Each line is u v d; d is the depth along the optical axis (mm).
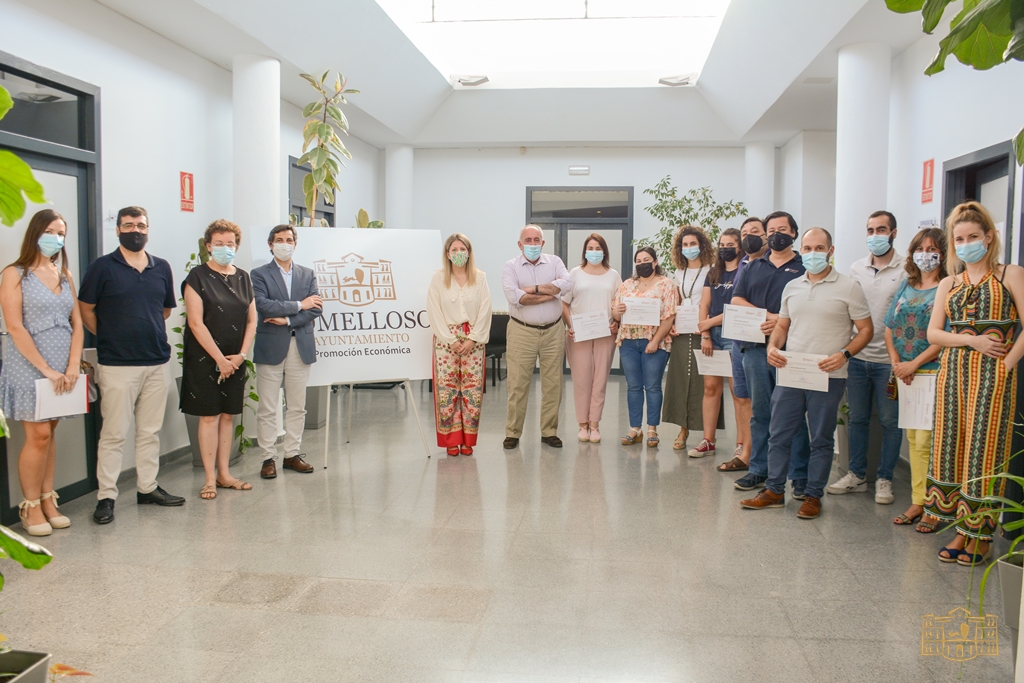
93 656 2492
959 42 1734
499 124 9273
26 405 3564
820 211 8820
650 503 4262
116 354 3953
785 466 4129
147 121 5039
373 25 6297
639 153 10086
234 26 5031
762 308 4336
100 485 3980
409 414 7246
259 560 3373
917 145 5281
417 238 5402
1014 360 3184
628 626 2717
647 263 5547
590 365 5859
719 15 6680
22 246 3607
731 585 3092
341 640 2607
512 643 2584
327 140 5938
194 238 5621
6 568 3252
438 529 3803
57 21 4203
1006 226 4195
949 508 3387
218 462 4641
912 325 3779
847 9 4801
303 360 4953
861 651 2529
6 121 3928
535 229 5480
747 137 9227
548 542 3609
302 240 5203
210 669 2406
